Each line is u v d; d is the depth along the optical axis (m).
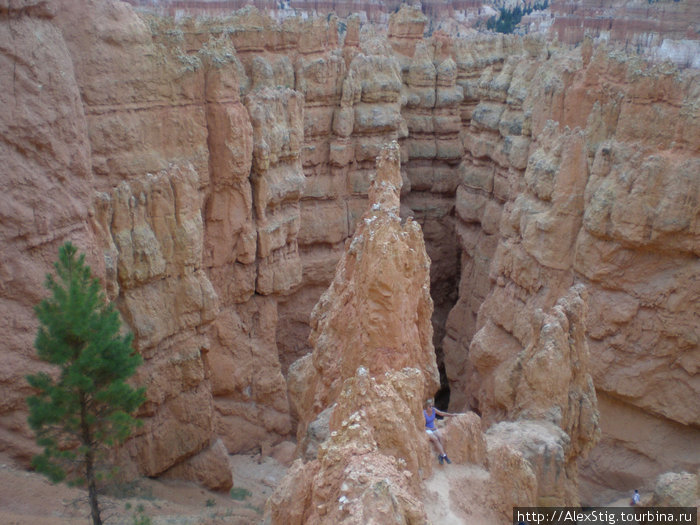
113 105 23.58
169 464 25.25
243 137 28.41
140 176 24.27
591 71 30.28
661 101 25.52
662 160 24.41
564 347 19.98
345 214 42.34
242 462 30.73
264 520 14.38
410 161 50.41
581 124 30.56
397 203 23.61
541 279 28.55
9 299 18.72
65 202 20.12
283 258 33.34
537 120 34.00
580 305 20.70
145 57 24.55
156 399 24.34
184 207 25.08
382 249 17.22
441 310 50.88
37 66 19.52
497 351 30.12
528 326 28.27
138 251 23.52
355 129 42.59
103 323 14.57
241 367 31.42
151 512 20.36
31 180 19.19
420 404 15.30
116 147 23.66
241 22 37.78
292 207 33.97
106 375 14.71
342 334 20.39
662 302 24.92
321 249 41.75
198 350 25.95
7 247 18.67
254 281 31.56
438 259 50.94
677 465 25.09
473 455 15.87
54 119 19.84
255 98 31.75
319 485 12.76
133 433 23.75
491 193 43.00
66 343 14.41
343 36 51.16
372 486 11.29
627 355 25.95
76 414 14.60
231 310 30.91
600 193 25.84
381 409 14.17
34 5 19.78
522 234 29.78
